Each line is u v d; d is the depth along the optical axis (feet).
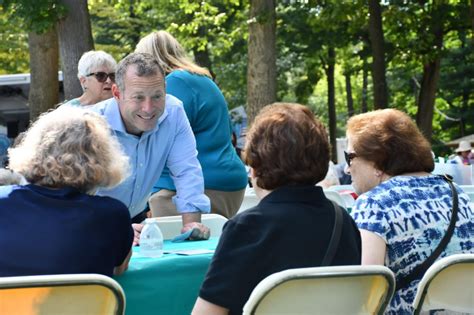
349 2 95.71
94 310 11.34
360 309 12.00
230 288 11.67
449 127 177.37
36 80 68.95
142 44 23.04
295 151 12.19
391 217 14.43
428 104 113.91
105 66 23.35
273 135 12.28
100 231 12.55
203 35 105.60
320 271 11.25
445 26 110.42
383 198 14.60
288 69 144.87
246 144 12.52
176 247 16.02
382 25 104.63
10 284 10.60
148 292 13.80
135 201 17.81
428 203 14.66
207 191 22.52
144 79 16.65
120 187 17.38
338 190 31.76
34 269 12.16
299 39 114.73
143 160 17.58
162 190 22.12
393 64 109.60
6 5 60.29
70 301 11.18
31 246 12.20
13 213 12.34
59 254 12.23
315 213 12.21
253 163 12.40
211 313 11.71
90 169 12.59
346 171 16.48
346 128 15.75
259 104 72.33
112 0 103.30
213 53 127.75
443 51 108.17
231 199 23.03
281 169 12.19
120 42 128.57
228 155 22.91
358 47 129.80
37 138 12.75
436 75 113.29
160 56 22.63
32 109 65.10
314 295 11.52
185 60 22.79
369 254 14.30
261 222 11.91
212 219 19.56
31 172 12.59
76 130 12.71
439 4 100.63
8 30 103.91
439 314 14.15
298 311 11.51
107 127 13.15
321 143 12.35
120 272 13.43
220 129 22.81
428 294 13.08
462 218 14.69
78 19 59.82
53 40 69.10
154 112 16.83
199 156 22.52
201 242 16.87
